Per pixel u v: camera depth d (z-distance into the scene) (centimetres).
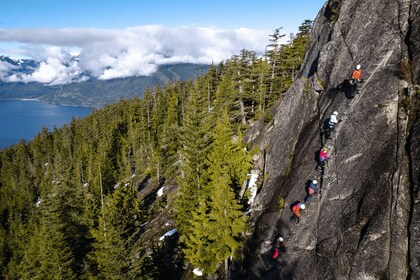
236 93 4278
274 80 4497
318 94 2091
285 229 1780
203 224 2231
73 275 2909
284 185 2005
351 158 1508
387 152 1343
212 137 3366
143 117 9019
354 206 1393
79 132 11638
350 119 1606
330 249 1422
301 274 1518
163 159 6184
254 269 1878
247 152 3012
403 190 1204
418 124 1249
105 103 12600
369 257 1231
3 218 8819
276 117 2480
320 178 1695
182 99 8131
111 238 2422
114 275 2312
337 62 1917
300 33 4725
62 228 3566
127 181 7244
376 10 1711
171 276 3114
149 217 4816
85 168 9400
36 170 11412
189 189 3117
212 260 2325
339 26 1978
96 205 4534
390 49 1539
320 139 1841
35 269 3388
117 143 8944
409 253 1112
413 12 1482
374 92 1521
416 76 1356
